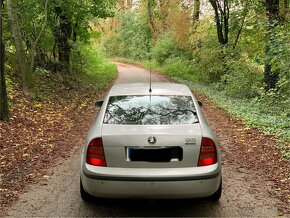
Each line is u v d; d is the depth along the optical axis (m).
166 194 4.59
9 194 5.79
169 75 36.78
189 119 5.08
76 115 12.84
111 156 4.65
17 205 5.40
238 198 5.68
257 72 18.47
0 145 8.28
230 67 20.38
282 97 13.72
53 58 23.08
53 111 12.93
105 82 26.72
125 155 4.63
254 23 15.56
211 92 21.05
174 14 45.38
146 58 58.38
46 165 7.25
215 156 4.77
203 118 5.25
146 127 4.83
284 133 9.39
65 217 5.05
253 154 7.96
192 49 33.38
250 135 9.68
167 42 46.72
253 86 17.38
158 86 6.17
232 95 19.23
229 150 8.35
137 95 5.67
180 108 5.32
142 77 33.59
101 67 39.12
